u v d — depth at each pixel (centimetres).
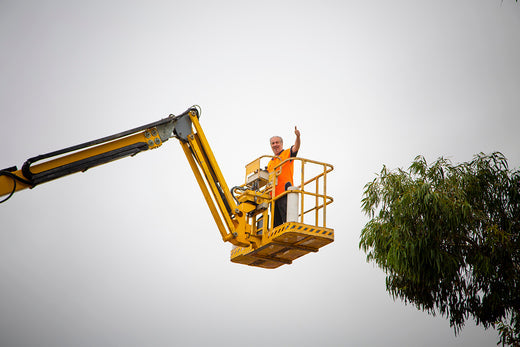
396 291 1405
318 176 1198
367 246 1371
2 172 1016
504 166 1403
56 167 1062
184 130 1188
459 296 1369
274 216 1230
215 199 1183
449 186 1354
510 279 1316
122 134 1110
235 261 1252
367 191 1398
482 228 1339
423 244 1286
